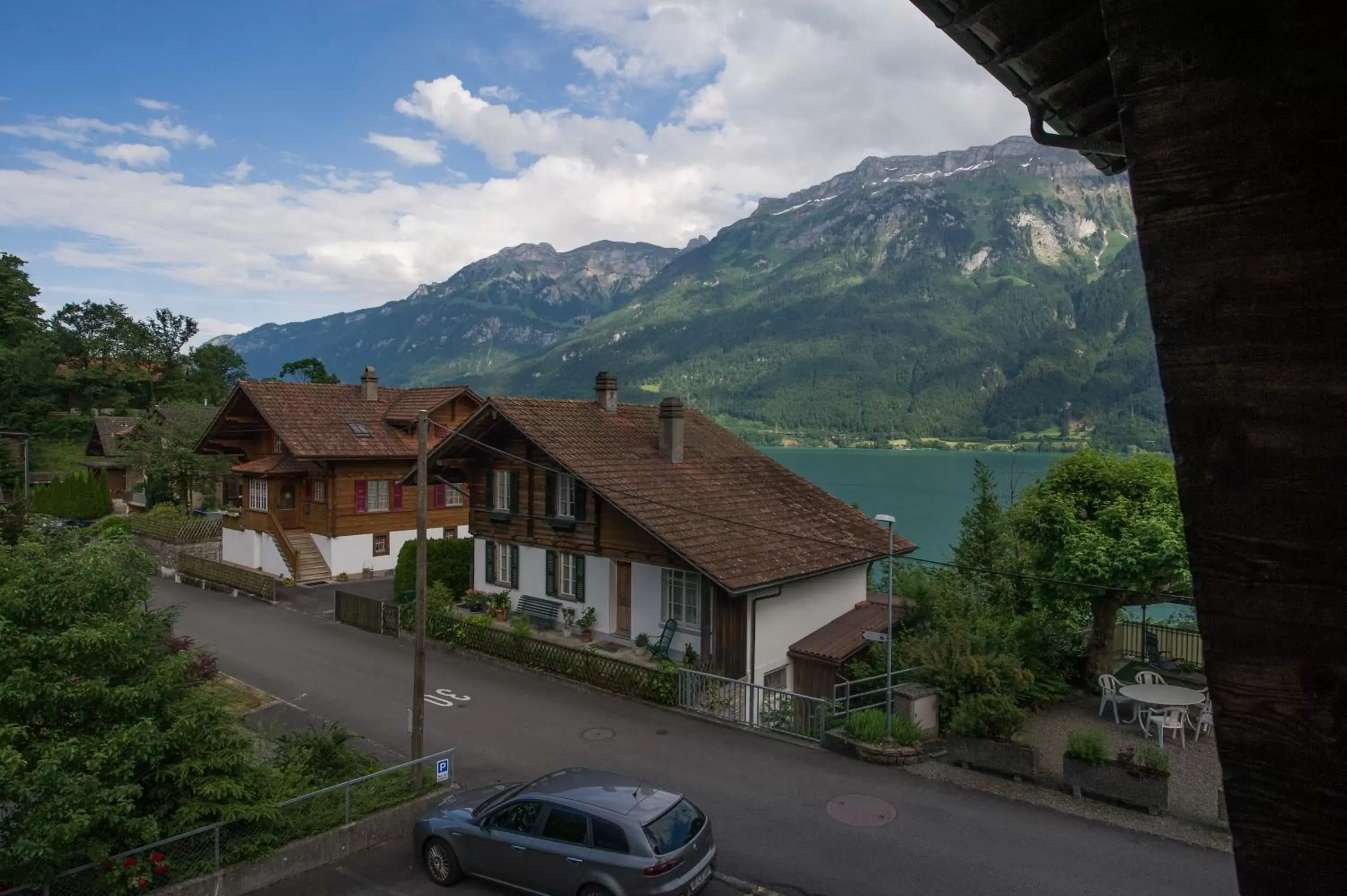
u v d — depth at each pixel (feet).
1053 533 69.62
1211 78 8.34
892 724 57.62
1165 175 8.73
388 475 127.85
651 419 101.96
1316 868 8.21
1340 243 7.80
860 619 82.12
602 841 36.52
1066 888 39.68
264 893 39.96
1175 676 73.51
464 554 107.65
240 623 98.17
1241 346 8.38
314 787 47.16
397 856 44.16
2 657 36.01
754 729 62.95
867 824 46.52
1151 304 8.97
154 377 278.87
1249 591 8.46
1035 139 18.83
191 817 38.42
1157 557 62.03
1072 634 75.36
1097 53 15.62
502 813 39.81
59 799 31.63
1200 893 39.11
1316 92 7.82
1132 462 69.46
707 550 73.67
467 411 133.80
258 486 128.57
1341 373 7.84
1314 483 8.02
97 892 35.55
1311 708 8.14
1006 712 54.44
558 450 83.30
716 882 40.60
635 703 69.87
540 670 78.38
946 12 15.23
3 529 71.51
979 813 47.88
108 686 38.24
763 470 99.66
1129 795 48.01
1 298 250.37
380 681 76.02
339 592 99.96
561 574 89.35
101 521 151.02
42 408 236.02
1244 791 8.70
